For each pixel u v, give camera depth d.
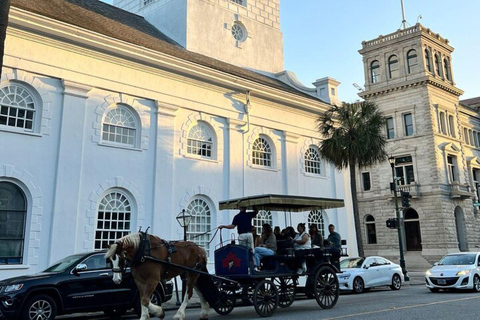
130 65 19.14
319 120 25.80
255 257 11.81
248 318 11.03
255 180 23.42
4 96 15.82
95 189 17.42
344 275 18.34
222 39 28.31
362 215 49.72
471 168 51.34
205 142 21.94
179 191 20.11
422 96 46.47
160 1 28.59
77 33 17.17
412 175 46.47
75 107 17.27
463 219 46.69
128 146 18.81
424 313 11.00
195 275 10.73
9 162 15.42
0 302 9.91
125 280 11.73
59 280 10.59
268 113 24.84
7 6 10.39
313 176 26.72
